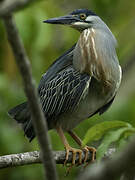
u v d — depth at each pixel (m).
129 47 14.12
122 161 4.52
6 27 4.87
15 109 10.13
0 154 11.94
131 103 12.84
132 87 13.61
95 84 9.84
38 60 12.44
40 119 5.52
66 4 14.65
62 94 9.90
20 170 12.32
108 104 10.48
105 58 9.80
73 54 10.03
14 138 12.08
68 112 9.95
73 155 9.12
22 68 5.16
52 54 13.00
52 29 12.73
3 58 12.52
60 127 10.02
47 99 10.13
